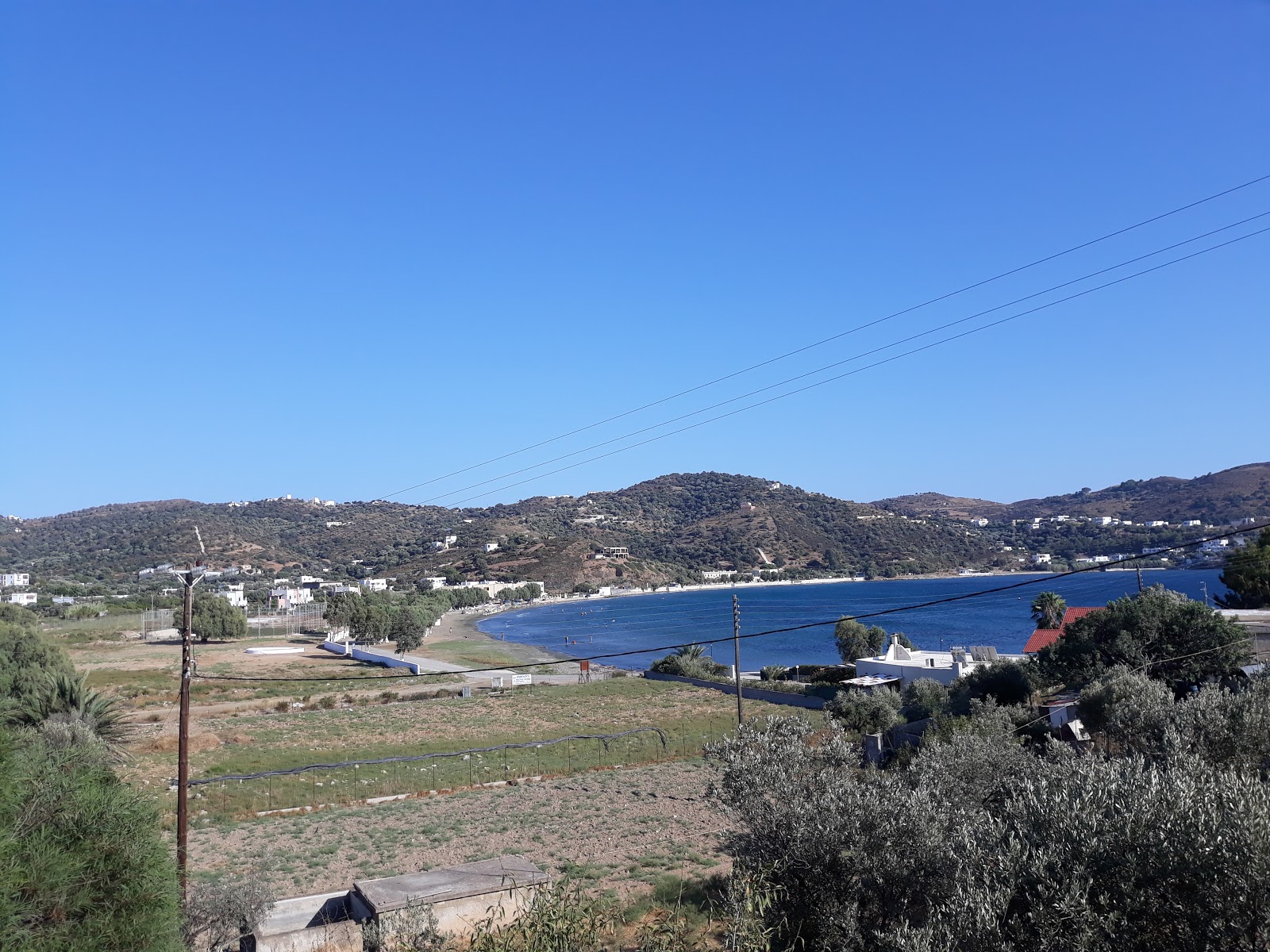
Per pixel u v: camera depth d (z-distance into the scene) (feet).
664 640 578.66
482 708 260.42
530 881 76.18
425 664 419.33
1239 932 31.24
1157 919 33.47
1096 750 87.35
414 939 50.21
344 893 81.41
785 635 606.96
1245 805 34.19
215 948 72.79
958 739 76.79
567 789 148.36
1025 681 162.50
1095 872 35.19
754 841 53.67
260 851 111.14
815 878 49.24
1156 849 34.47
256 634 552.82
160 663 365.61
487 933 37.47
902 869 45.91
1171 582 626.64
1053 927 33.14
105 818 43.42
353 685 316.81
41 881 39.37
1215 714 67.41
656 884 85.30
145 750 187.42
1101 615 160.76
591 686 310.65
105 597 636.07
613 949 62.08
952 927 35.37
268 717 243.60
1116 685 98.89
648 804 134.21
